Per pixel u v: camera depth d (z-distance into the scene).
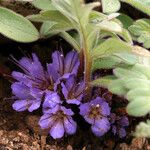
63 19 0.14
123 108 0.16
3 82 0.17
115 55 0.15
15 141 0.15
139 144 0.15
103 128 0.15
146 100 0.13
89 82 0.15
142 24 0.16
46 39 0.18
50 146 0.15
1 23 0.15
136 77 0.14
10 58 0.17
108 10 0.16
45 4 0.16
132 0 0.15
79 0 0.12
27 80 0.15
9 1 0.18
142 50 0.13
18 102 0.15
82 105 0.15
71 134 0.15
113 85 0.14
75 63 0.16
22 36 0.15
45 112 0.14
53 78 0.15
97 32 0.14
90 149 0.15
